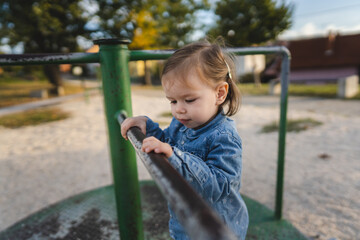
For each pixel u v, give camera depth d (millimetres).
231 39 11500
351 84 7031
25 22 8539
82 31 9586
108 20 9828
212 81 655
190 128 755
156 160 408
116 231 1319
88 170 2762
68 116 5832
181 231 798
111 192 1682
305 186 2164
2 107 7531
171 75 650
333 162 2609
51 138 4090
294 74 10523
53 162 3043
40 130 4660
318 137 3422
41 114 6133
